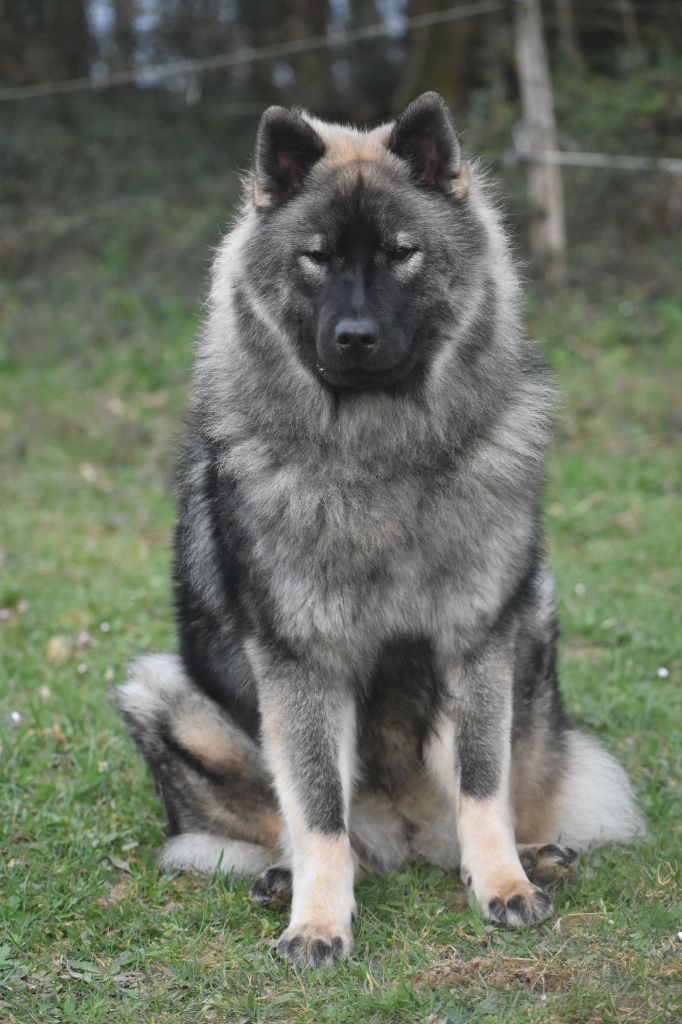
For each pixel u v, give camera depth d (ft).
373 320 16.20
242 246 18.11
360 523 16.60
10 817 19.56
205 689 19.19
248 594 17.13
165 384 52.85
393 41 86.99
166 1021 14.34
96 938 16.35
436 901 17.26
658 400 46.75
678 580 31.94
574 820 19.30
